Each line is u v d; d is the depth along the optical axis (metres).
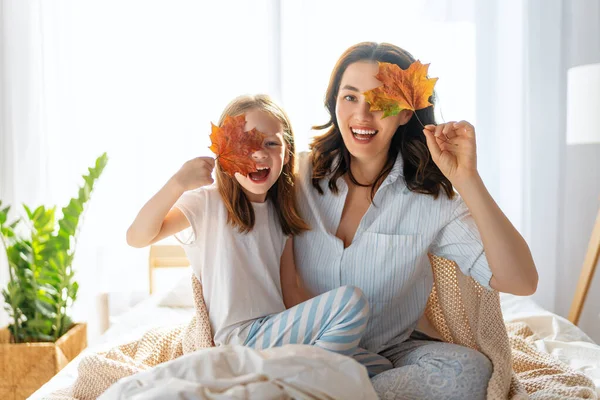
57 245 2.46
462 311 1.53
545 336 2.10
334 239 1.49
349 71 1.44
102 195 2.82
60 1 2.78
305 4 2.81
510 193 2.87
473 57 2.83
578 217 2.88
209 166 1.38
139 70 2.80
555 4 2.81
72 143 2.81
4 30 2.78
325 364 1.09
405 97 1.27
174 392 0.99
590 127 2.61
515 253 1.34
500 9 2.82
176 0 2.80
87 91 2.80
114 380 1.45
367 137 1.43
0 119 2.80
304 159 1.58
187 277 2.50
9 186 2.81
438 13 2.82
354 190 1.54
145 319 2.27
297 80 2.83
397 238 1.46
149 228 1.36
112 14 2.79
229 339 1.40
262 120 1.43
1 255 2.80
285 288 1.53
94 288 2.83
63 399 1.43
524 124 2.84
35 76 2.80
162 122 2.81
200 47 2.81
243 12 2.81
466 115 2.84
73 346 2.46
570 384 1.50
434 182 1.48
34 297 2.45
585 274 2.62
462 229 1.46
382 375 1.31
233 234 1.45
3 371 2.30
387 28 2.82
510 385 1.45
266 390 1.02
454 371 1.27
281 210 1.51
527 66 2.83
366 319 1.31
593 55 2.81
